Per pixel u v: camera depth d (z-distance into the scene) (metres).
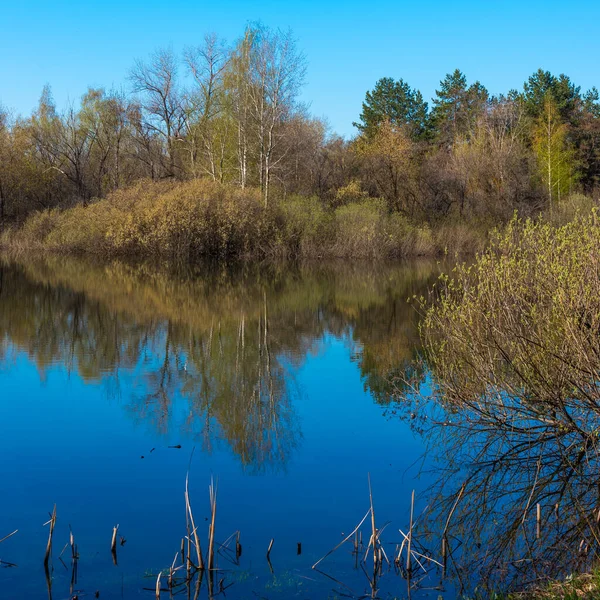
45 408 9.05
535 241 8.36
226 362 11.83
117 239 31.36
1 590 4.65
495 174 40.84
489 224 36.53
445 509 6.03
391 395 9.62
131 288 22.12
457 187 39.84
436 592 4.68
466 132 57.12
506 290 7.89
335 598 4.56
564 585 4.40
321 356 12.28
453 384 8.46
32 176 40.16
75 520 5.75
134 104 40.50
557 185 46.72
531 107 57.44
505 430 7.85
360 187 39.56
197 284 23.55
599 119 56.97
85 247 33.41
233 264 30.52
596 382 7.23
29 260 30.91
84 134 41.88
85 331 14.67
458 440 7.70
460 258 32.53
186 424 8.40
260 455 7.32
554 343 7.40
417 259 32.88
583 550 5.22
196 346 13.20
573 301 7.05
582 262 7.25
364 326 15.45
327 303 19.22
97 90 41.50
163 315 16.97
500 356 8.01
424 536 5.55
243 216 31.75
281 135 34.34
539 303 7.55
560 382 7.25
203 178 34.72
